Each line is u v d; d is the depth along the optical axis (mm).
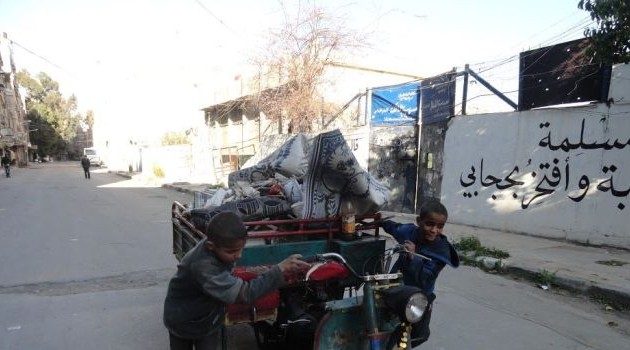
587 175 7441
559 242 7711
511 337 4047
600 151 7250
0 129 41438
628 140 6883
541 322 4426
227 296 2115
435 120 10398
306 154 4125
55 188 20688
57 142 72875
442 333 4113
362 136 12484
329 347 2605
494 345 3871
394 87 11469
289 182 3775
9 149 46938
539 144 8164
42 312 4566
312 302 3168
